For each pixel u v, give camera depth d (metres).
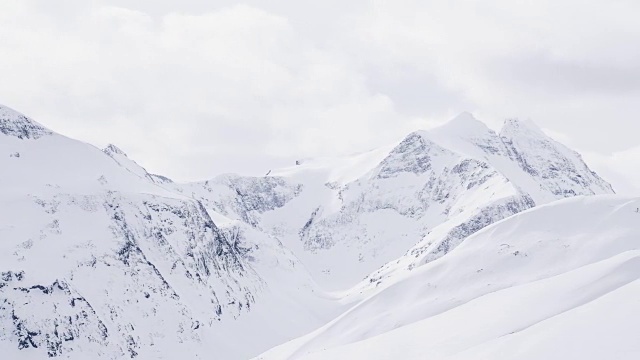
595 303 54.78
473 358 54.91
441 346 73.94
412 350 76.75
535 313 76.88
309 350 147.12
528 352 51.62
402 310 150.00
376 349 79.12
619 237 155.50
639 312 50.12
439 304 147.00
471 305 86.69
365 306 156.25
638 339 46.91
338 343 144.88
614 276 80.81
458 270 158.00
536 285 86.56
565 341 50.50
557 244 158.75
